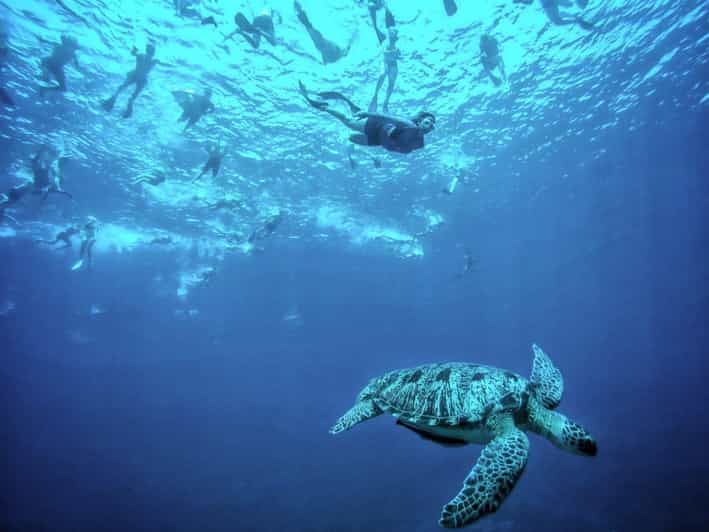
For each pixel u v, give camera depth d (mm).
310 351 84750
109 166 18078
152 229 24797
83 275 32375
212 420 59344
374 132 5000
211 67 12727
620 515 12312
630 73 16500
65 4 10258
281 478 24312
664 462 15602
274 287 39500
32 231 24078
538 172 24000
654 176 27703
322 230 27281
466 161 20828
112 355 69500
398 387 4285
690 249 50625
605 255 48438
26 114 14414
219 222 24062
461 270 40469
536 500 14898
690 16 13750
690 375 37344
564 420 3668
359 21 11445
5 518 21109
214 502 20766
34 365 76500
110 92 13383
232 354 78375
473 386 3898
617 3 12406
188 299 40281
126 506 21234
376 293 46375
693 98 19297
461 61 13781
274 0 10438
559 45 13891
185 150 17062
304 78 13508
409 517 15477
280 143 17406
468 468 20312
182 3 10203
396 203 24297
